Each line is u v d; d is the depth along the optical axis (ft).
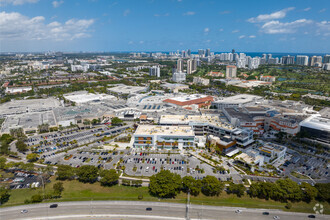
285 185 597.11
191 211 552.41
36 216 535.19
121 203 581.12
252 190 600.39
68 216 534.37
